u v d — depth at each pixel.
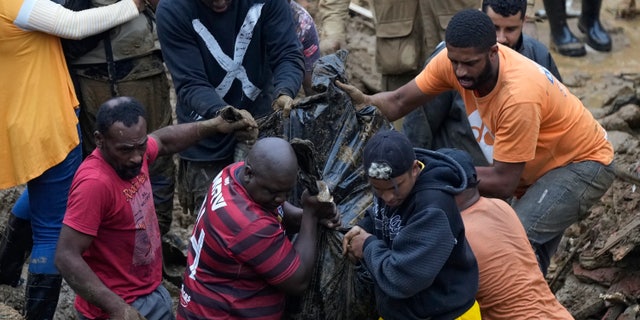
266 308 6.53
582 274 9.45
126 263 6.96
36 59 8.25
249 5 8.09
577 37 13.77
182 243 10.15
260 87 8.47
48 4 8.13
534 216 7.74
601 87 12.75
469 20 6.88
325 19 11.35
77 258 6.59
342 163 7.27
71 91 8.52
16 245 9.08
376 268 6.21
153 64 9.12
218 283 6.47
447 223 5.99
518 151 7.23
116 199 6.73
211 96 7.89
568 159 7.73
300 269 6.38
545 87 7.31
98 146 6.72
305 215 6.61
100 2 8.62
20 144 8.27
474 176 6.69
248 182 6.32
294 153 6.33
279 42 8.23
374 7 10.02
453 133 8.43
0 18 7.98
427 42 9.90
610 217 9.88
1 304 8.70
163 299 7.27
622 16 14.26
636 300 8.95
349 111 7.42
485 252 6.66
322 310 6.86
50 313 8.47
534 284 6.76
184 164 8.60
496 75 7.15
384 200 6.16
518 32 8.08
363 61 13.46
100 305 6.59
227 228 6.29
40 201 8.45
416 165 6.14
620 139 11.66
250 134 7.31
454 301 6.31
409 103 7.92
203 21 7.98
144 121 6.70
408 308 6.38
